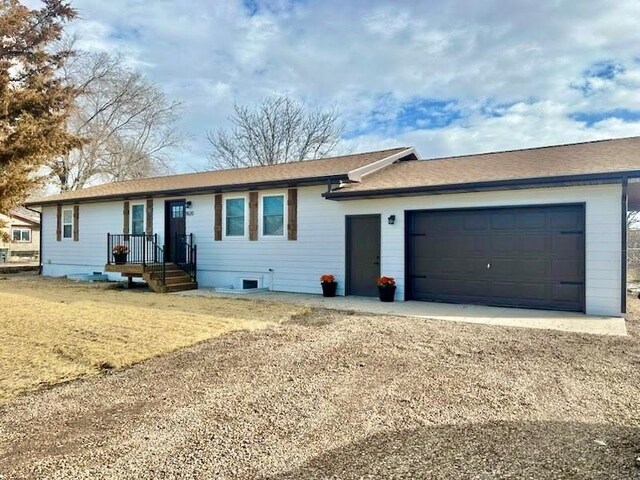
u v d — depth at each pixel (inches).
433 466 112.5
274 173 535.8
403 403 156.3
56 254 710.5
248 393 167.8
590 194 325.4
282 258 487.2
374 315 327.9
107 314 333.4
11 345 239.0
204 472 111.3
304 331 272.8
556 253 343.0
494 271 368.5
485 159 450.9
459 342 243.6
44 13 461.7
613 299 319.3
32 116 349.7
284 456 119.3
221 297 435.8
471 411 148.8
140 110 1163.9
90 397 165.0
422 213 401.7
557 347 232.2
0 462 116.4
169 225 587.5
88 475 109.8
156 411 151.1
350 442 127.3
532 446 122.7
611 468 109.8
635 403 154.5
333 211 450.6
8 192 316.5
